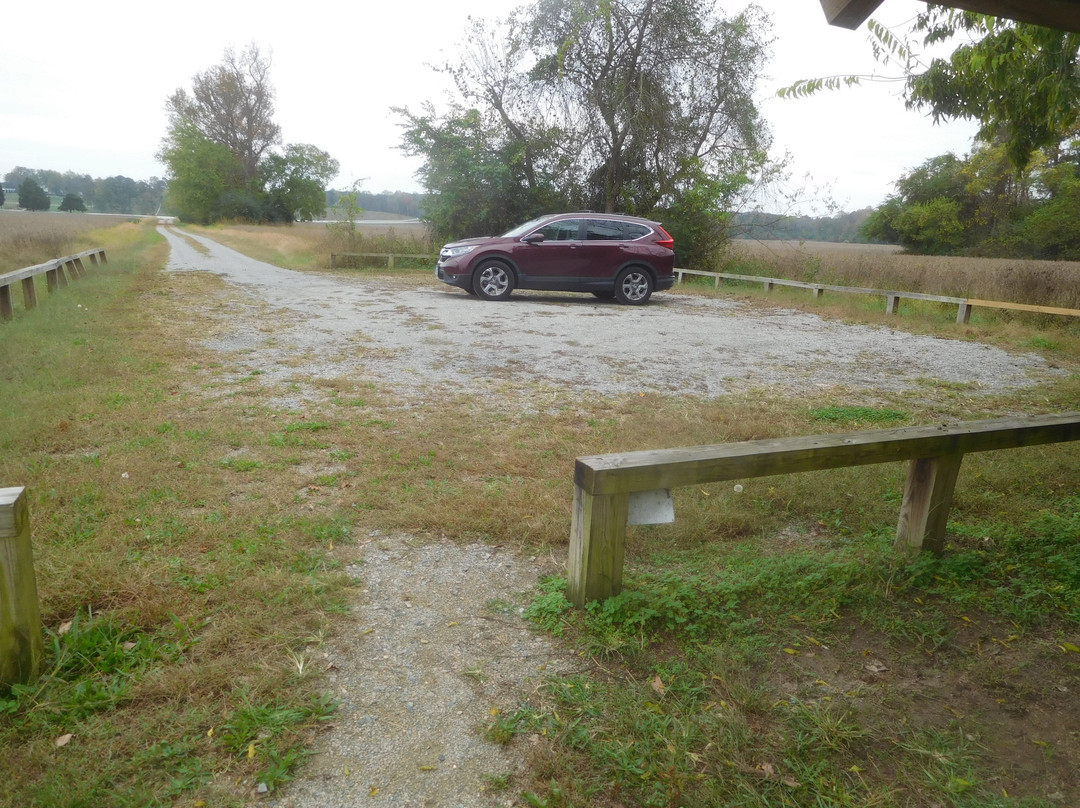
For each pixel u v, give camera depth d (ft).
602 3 72.28
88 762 7.01
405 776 7.17
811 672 9.12
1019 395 24.95
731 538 13.29
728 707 8.24
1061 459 17.13
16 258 57.82
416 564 11.71
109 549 11.31
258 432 17.87
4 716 7.62
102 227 188.34
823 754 7.57
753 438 18.72
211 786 6.88
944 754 7.59
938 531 12.16
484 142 83.10
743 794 6.92
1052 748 7.83
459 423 19.35
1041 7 7.41
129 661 8.59
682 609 10.10
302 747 7.43
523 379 25.14
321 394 22.09
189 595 10.07
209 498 13.66
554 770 7.23
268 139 275.39
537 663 9.15
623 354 30.27
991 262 84.43
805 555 12.21
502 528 12.94
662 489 10.25
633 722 7.84
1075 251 128.98
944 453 11.47
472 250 47.44
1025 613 10.53
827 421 20.86
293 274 66.69
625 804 6.86
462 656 9.25
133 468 14.75
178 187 269.44
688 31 75.87
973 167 159.84
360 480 15.06
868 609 10.64
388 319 37.76
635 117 76.28
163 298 43.19
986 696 8.78
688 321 40.88
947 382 26.76
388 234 88.12
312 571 11.07
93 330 30.12
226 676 8.38
